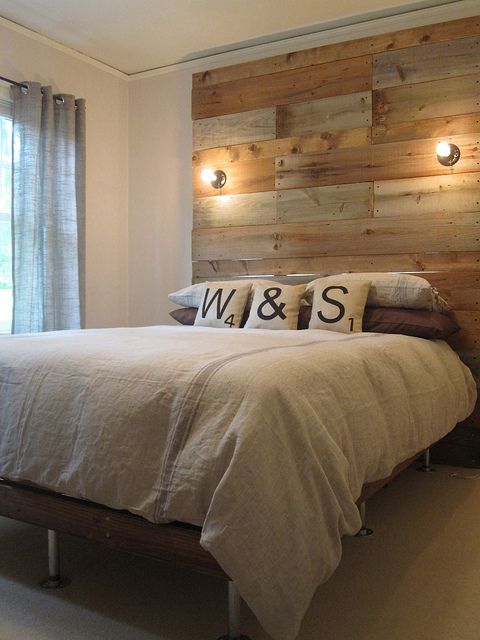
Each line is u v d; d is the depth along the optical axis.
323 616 1.62
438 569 1.91
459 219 3.21
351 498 1.48
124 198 4.36
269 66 3.74
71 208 3.73
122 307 4.36
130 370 1.64
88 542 2.11
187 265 4.16
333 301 2.95
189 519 1.41
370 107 3.45
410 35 3.33
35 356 1.84
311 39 3.70
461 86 3.21
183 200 4.17
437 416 2.40
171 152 4.21
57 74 3.82
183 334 2.46
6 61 3.50
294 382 1.53
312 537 1.38
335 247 3.55
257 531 1.31
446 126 3.25
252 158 3.81
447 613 1.64
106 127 4.21
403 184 3.37
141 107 4.32
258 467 1.34
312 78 3.61
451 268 3.23
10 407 1.79
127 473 1.52
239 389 1.46
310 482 1.41
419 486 2.81
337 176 3.54
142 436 1.53
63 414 1.68
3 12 3.41
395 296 2.98
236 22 3.55
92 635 1.51
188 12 3.42
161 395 1.54
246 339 2.21
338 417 1.61
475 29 3.18
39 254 3.58
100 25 3.58
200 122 3.98
